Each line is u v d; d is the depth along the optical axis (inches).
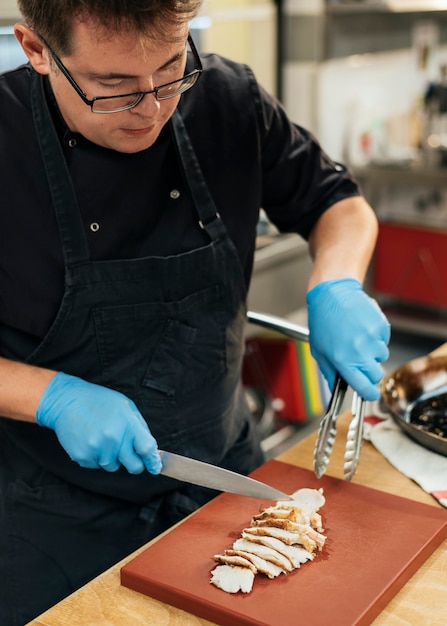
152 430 56.0
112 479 56.2
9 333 55.7
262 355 127.9
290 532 44.7
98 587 43.3
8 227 52.7
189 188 55.8
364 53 150.9
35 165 52.4
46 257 53.2
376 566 42.8
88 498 56.7
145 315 54.8
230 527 47.2
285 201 63.8
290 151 61.6
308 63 137.1
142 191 54.2
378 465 54.4
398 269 153.0
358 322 54.9
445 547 46.4
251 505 49.6
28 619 56.9
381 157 155.2
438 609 40.9
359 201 64.3
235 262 57.7
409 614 40.6
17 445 57.7
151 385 55.5
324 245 61.4
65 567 56.8
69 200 52.7
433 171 141.9
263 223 121.6
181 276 55.1
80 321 53.8
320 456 49.5
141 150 49.3
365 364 53.1
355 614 39.0
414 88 170.2
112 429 48.5
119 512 57.3
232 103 57.9
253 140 58.4
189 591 41.1
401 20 161.0
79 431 48.9
